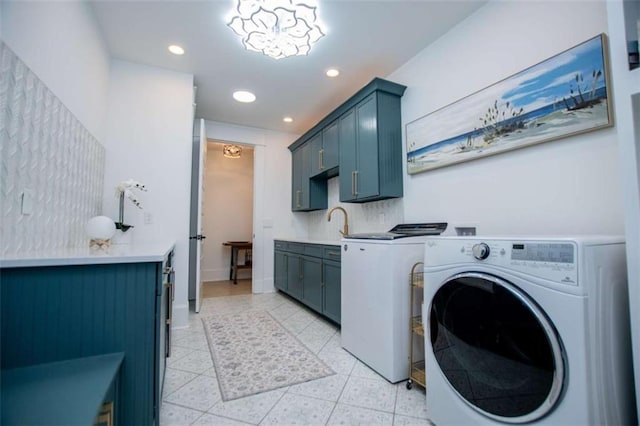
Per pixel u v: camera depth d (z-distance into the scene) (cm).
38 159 141
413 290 184
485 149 194
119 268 119
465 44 212
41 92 142
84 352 114
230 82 304
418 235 207
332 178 399
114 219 256
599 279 97
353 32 226
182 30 226
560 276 97
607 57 141
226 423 142
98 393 90
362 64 270
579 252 95
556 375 96
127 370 118
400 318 182
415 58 257
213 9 204
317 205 405
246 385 175
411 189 259
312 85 310
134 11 206
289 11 183
